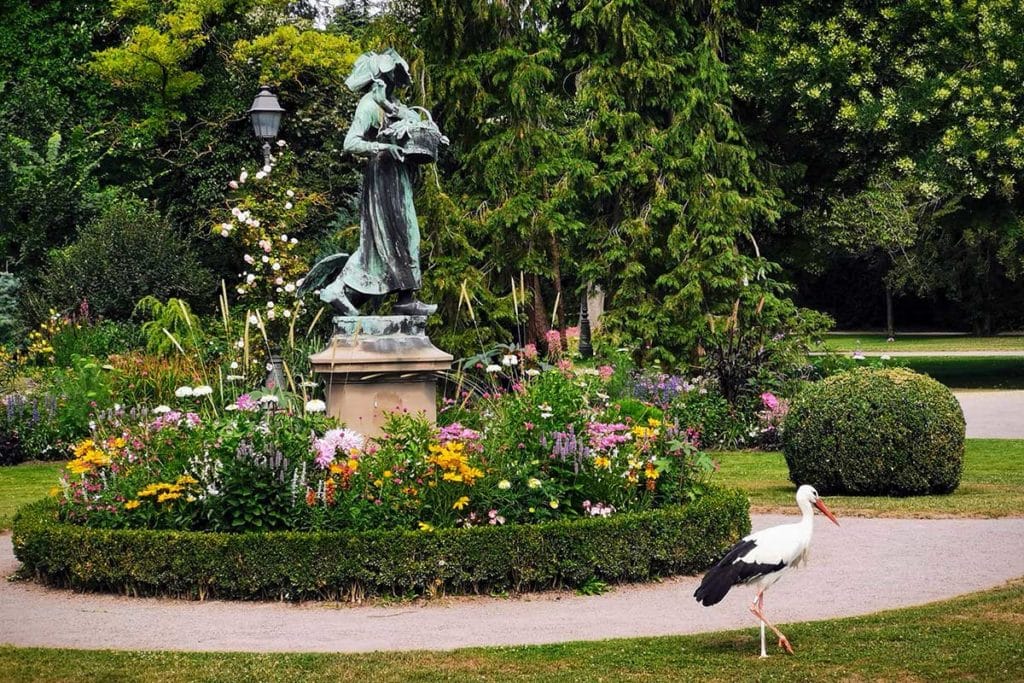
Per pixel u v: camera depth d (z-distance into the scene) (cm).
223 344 1756
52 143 2658
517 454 948
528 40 2342
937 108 2397
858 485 1305
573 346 1588
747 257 2261
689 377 1991
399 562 866
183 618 818
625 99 2372
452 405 1266
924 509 1207
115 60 2825
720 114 2381
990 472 1491
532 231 2233
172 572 875
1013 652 693
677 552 936
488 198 2298
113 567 888
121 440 977
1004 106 2322
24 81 2873
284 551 865
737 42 2734
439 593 875
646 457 1001
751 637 746
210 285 2505
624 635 762
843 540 1080
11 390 1859
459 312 2177
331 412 1133
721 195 2291
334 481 912
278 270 1795
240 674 667
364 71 1179
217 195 2833
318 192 2500
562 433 951
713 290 2253
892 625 767
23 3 2953
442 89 2283
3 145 2680
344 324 1150
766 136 2712
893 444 1286
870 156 2688
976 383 2766
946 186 2411
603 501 956
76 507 966
